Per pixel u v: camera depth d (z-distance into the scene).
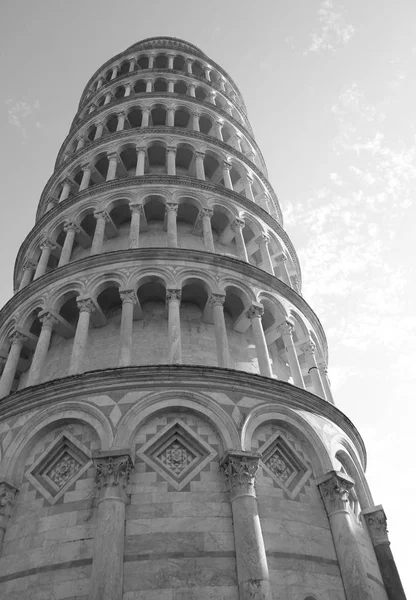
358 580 14.74
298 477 17.00
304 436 17.83
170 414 16.64
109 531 13.45
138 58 41.06
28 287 23.38
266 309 23.52
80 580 13.23
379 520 18.14
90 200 26.56
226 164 30.70
